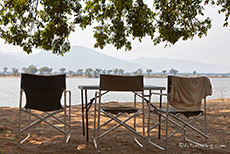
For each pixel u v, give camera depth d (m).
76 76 179.12
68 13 7.38
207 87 3.45
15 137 4.11
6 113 6.72
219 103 9.41
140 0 6.80
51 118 6.10
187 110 3.33
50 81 3.33
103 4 7.24
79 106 8.37
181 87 3.26
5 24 7.41
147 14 6.93
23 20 7.42
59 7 7.18
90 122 5.62
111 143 3.85
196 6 7.64
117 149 3.54
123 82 3.27
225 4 7.14
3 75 175.75
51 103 3.44
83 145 3.71
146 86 3.71
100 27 7.91
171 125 5.33
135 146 3.71
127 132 4.64
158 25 6.99
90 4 7.57
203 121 5.80
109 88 3.24
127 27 7.59
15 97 19.55
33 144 3.73
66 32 7.28
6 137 4.07
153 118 6.25
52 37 7.16
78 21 7.43
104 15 7.39
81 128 4.98
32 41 7.55
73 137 4.18
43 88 3.33
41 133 4.45
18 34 7.42
